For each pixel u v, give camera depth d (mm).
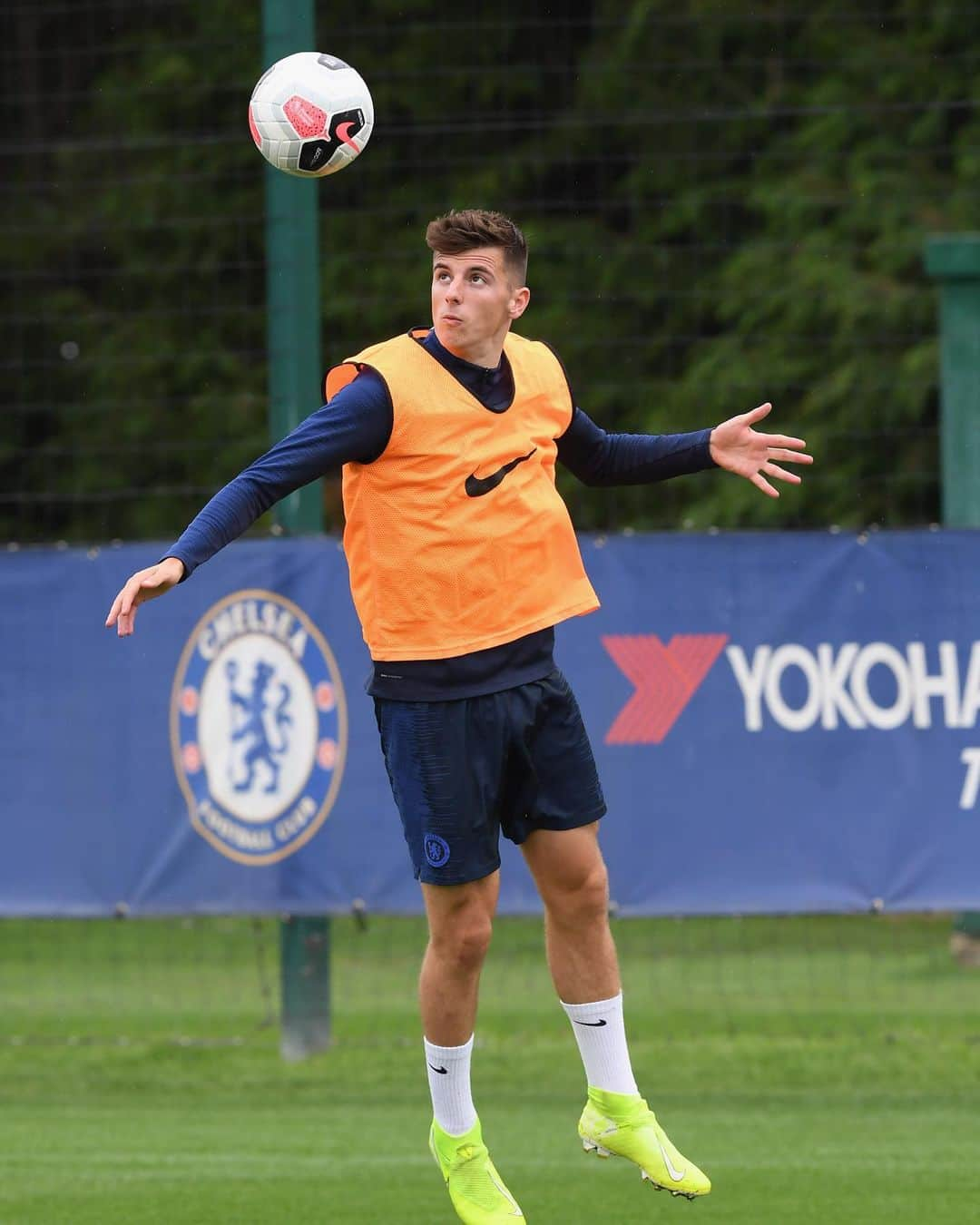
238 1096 27359
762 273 59438
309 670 29016
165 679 29375
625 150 62625
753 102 61812
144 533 65438
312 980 30062
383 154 61375
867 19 60656
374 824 28859
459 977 16844
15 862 29594
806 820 28266
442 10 62062
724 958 42281
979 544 28297
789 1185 21562
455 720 16312
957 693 28234
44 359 67438
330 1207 20781
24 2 68062
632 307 62219
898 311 56562
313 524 30391
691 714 28406
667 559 28516
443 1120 17172
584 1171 22500
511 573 16328
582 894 16906
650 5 60219
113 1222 20188
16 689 29656
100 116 67438
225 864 29172
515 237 16234
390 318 59625
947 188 58781
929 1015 33438
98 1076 28922
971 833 28125
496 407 16328
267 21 30234
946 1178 21828
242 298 66062
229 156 65875
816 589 28391
